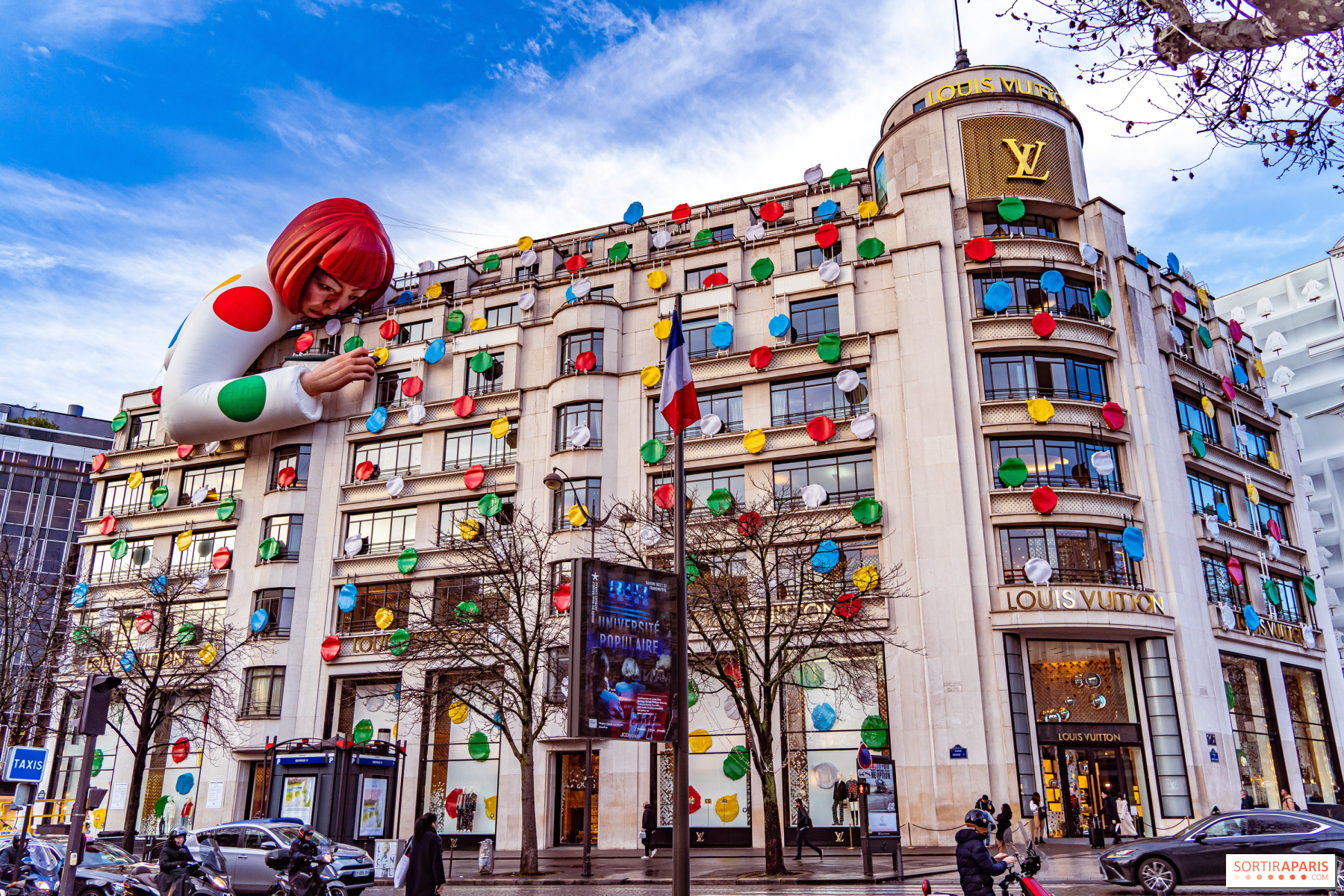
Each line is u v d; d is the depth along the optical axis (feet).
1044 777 111.75
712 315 138.82
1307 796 133.90
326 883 58.08
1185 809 110.22
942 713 109.50
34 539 237.66
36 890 56.03
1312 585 151.53
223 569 152.35
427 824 45.03
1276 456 160.45
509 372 147.33
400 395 155.12
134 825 111.24
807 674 116.47
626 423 138.10
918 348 124.36
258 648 144.56
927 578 114.83
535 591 114.01
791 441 127.95
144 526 164.86
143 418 179.01
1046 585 112.68
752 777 115.75
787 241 141.49
